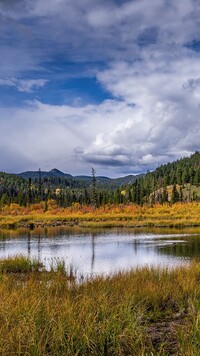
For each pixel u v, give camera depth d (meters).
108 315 7.56
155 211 85.94
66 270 18.41
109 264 22.16
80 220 69.88
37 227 60.31
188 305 9.62
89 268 20.28
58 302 8.34
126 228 56.38
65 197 127.88
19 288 10.41
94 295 9.28
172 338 7.18
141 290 10.45
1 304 7.70
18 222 65.81
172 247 31.53
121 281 11.96
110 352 6.27
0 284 11.02
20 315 6.99
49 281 12.86
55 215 76.25
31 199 107.50
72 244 34.78
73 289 11.17
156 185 169.88
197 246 32.06
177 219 68.56
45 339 6.23
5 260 19.30
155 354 6.05
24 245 34.31
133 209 90.88
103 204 101.62
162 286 11.13
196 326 6.67
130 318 7.38
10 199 115.44
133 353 6.12
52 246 33.31
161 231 49.66
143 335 6.80
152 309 9.55
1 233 48.47
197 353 5.57
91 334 6.48
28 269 18.34
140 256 26.12
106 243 35.31
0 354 5.54
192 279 12.05
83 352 6.05
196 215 73.19
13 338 6.02
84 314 7.31
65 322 6.79
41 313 7.26
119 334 6.63
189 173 171.88
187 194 145.12
